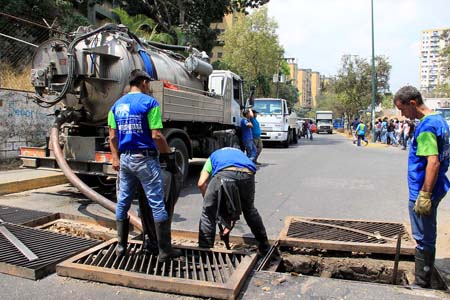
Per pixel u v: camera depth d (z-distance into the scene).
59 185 9.27
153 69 8.51
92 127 8.20
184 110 8.70
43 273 4.12
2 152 10.59
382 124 30.36
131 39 8.11
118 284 3.92
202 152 10.73
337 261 4.96
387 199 8.20
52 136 7.47
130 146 4.14
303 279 4.09
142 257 4.44
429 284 3.98
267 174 11.61
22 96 11.02
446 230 5.92
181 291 3.75
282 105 22.42
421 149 3.68
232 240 5.38
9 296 3.70
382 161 15.49
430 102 39.09
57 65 7.44
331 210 7.20
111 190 8.59
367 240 5.23
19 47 13.23
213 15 28.39
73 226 5.96
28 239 4.98
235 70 41.25
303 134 38.94
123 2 27.08
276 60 42.75
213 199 4.65
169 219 4.33
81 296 3.72
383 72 40.38
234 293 3.64
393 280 4.30
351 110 44.19
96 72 7.55
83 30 8.05
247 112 12.99
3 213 6.34
